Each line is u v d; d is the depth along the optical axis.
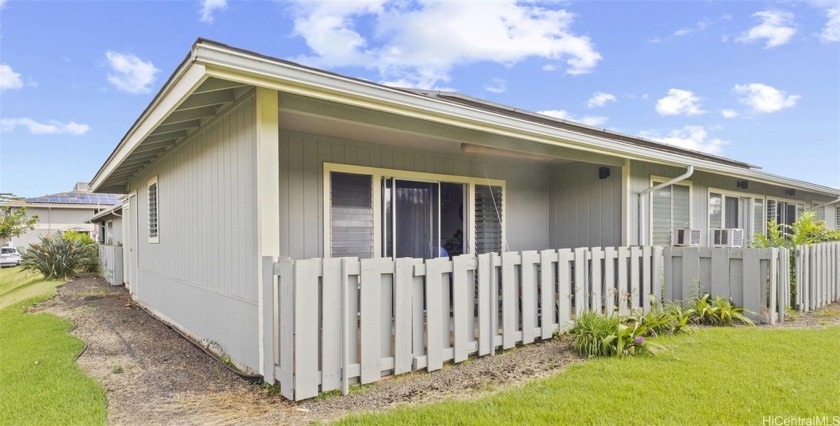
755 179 9.57
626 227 6.91
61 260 14.41
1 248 24.62
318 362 3.41
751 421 2.75
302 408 3.15
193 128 5.32
